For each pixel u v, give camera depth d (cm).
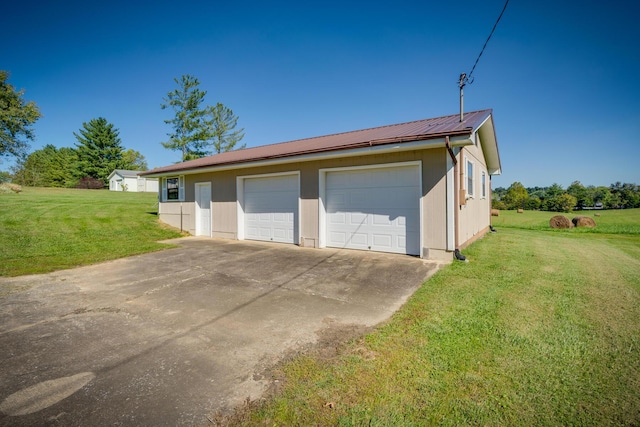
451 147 625
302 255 753
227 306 419
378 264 638
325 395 224
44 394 231
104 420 203
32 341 320
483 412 204
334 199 838
